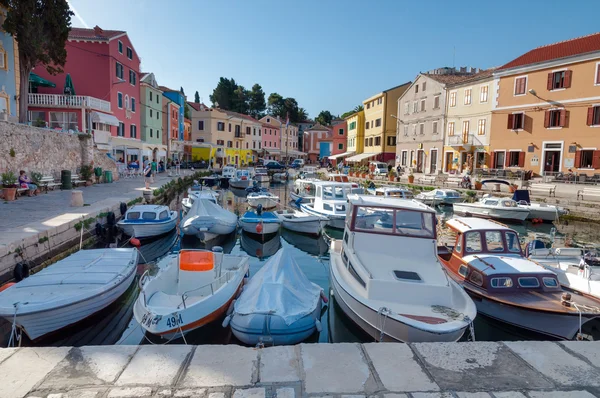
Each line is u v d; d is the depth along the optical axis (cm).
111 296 901
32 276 912
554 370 335
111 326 901
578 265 1039
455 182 3384
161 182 3325
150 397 292
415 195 3123
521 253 1047
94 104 3216
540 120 3158
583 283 943
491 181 2848
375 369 333
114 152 3819
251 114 10606
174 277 988
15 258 1041
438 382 316
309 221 1859
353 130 6769
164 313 773
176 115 6144
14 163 2003
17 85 2553
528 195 2467
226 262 1095
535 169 3203
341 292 869
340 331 881
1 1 2227
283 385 309
